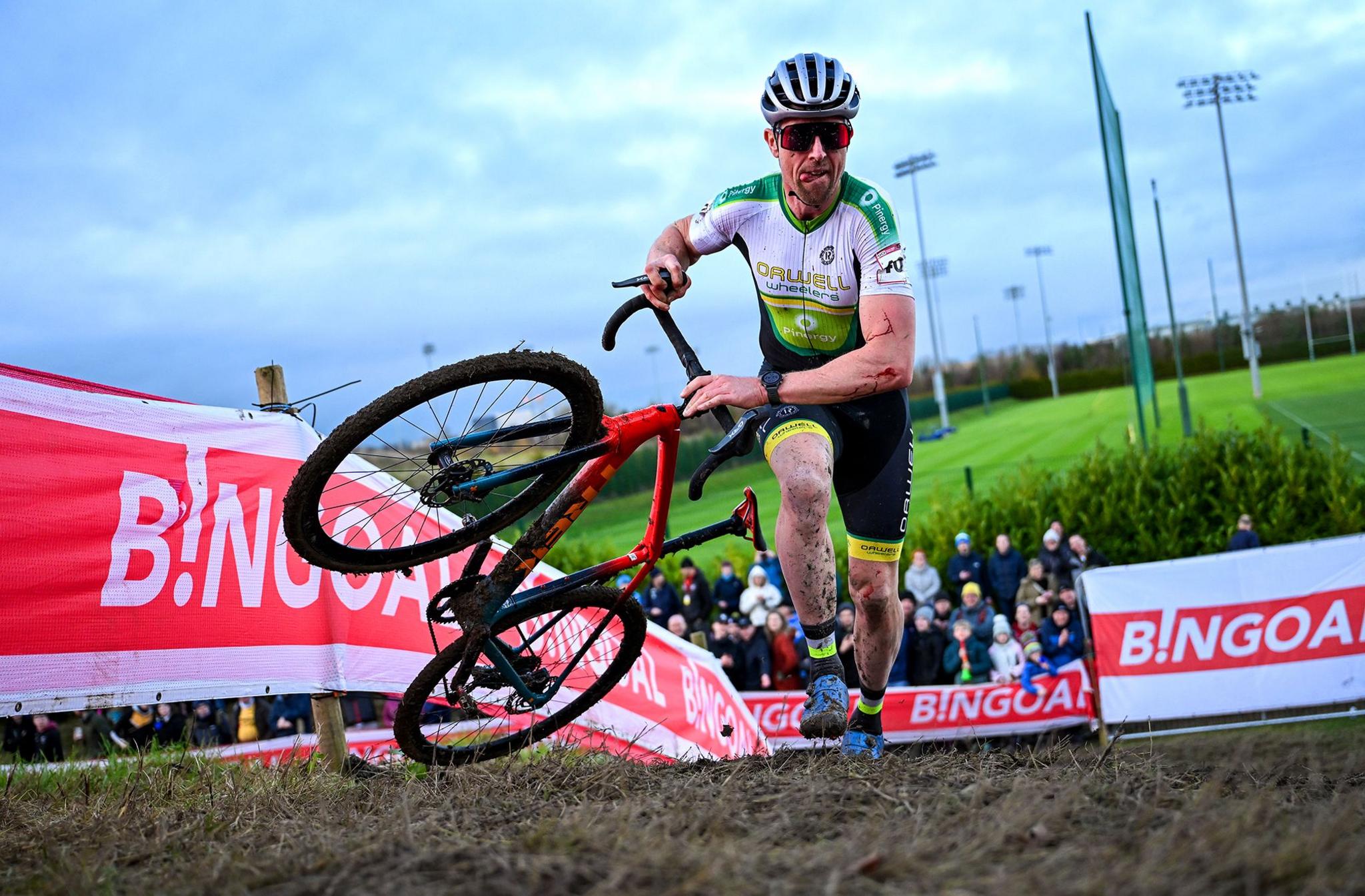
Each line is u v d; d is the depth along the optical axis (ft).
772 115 11.25
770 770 10.78
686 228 12.55
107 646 12.67
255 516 14.38
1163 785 9.37
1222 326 207.21
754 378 10.75
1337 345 198.80
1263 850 6.90
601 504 90.89
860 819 8.54
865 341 11.26
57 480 12.55
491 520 10.52
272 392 15.48
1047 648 27.32
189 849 9.09
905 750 12.50
